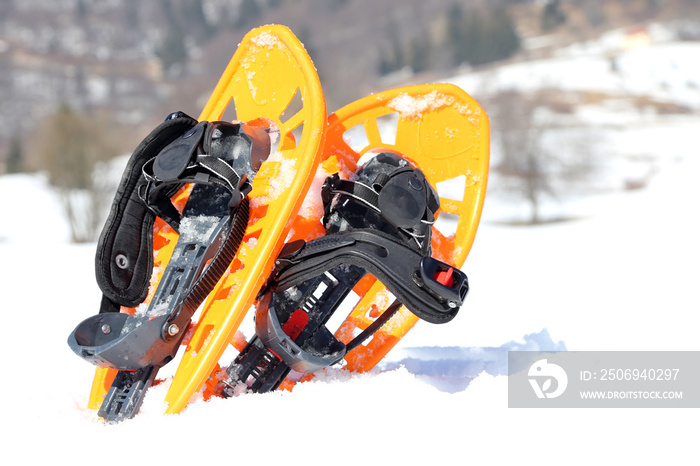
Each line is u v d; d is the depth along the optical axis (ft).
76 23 585.22
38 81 443.32
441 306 5.77
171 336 5.56
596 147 140.77
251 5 599.98
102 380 6.09
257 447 4.58
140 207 6.38
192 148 5.92
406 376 5.90
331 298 6.23
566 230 36.37
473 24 416.87
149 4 636.07
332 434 4.74
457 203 7.40
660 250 24.12
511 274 19.29
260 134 6.48
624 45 369.91
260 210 6.02
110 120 105.70
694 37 370.12
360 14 497.87
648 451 4.54
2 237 96.73
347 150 7.21
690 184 79.51
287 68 6.86
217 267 5.72
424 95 7.36
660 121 226.79
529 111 130.72
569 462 4.38
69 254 28.27
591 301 13.47
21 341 10.37
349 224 6.39
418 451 4.51
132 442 4.74
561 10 465.88
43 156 95.76
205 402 5.51
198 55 555.28
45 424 5.16
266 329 5.77
